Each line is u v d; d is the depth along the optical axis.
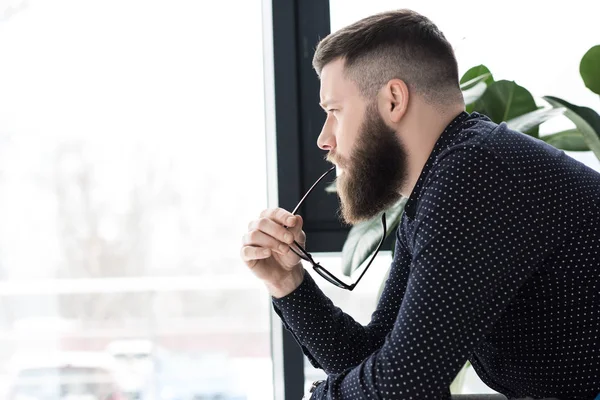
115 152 2.72
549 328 1.12
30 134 2.70
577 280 1.09
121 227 2.81
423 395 1.00
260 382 2.82
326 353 1.34
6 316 2.87
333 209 2.21
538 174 1.08
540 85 2.17
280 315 1.37
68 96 2.67
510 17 2.17
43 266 2.85
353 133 1.20
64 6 2.63
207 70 2.54
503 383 1.25
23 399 2.89
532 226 1.05
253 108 2.47
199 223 2.77
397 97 1.16
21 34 2.64
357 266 1.60
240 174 2.64
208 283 2.83
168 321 2.88
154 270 2.86
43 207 2.78
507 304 1.05
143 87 2.63
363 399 1.03
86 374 2.90
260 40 2.45
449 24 2.19
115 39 2.62
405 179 1.21
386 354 1.02
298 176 2.20
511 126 1.56
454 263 1.01
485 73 1.85
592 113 1.52
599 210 1.11
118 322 2.96
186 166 2.68
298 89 2.22
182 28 2.56
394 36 1.17
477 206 1.04
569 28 2.15
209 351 2.84
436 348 1.00
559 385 1.14
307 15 2.22
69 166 2.74
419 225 1.06
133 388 2.90
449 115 1.18
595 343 1.10
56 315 2.89
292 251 1.30
